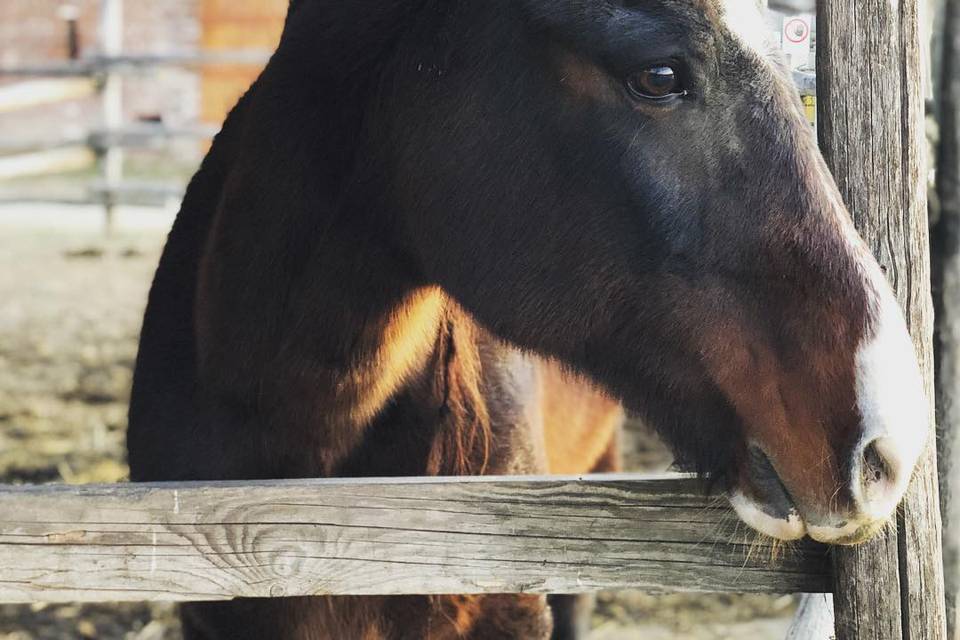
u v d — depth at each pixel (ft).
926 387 5.71
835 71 5.63
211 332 6.91
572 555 5.89
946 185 8.07
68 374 20.42
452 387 7.27
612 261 5.80
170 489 5.81
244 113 7.34
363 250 6.44
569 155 5.79
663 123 5.51
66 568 5.81
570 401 9.66
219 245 6.87
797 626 7.21
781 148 5.39
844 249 5.29
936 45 8.18
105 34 32.48
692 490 5.85
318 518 5.84
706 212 5.52
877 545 5.68
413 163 6.21
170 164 43.34
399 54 6.20
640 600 13.83
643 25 5.36
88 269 27.35
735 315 5.50
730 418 5.64
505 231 6.05
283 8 44.80
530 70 5.79
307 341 6.55
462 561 5.89
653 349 5.81
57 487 5.81
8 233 31.32
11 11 47.50
